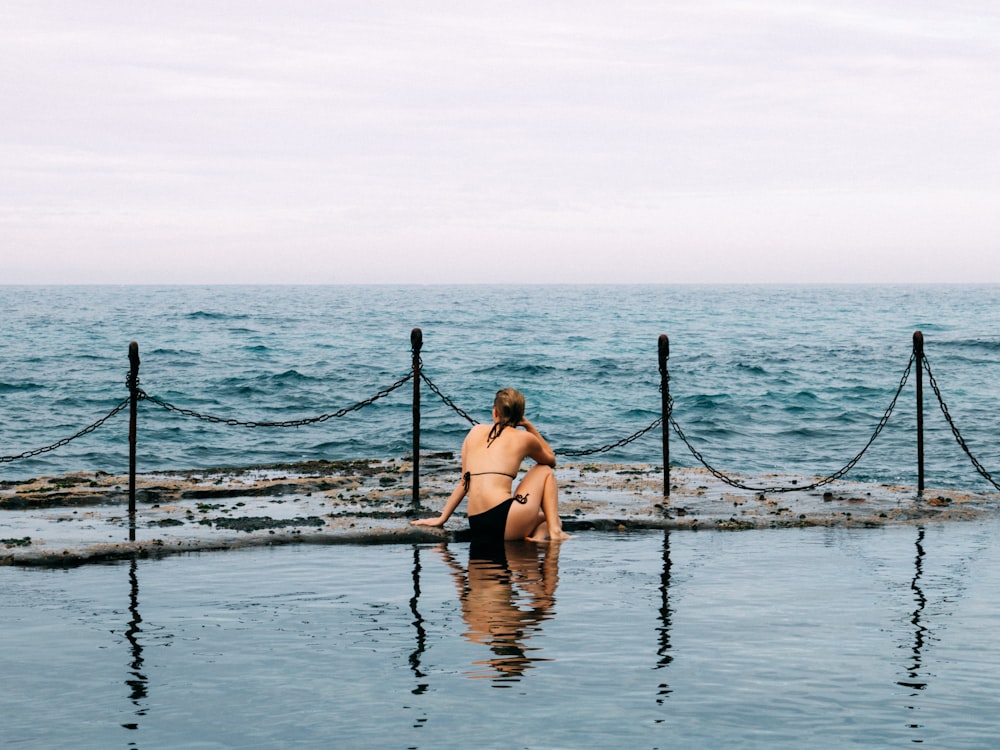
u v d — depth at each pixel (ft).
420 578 25.84
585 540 31.27
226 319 290.15
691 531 32.81
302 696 17.07
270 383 120.47
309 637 20.51
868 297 644.27
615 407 101.91
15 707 16.61
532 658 19.08
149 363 145.18
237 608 22.80
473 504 31.35
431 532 31.50
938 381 121.60
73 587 24.75
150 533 30.86
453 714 16.22
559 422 91.81
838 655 19.26
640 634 20.66
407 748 14.90
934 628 21.11
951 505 36.88
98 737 15.35
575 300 560.61
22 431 82.33
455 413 97.09
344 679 17.92
